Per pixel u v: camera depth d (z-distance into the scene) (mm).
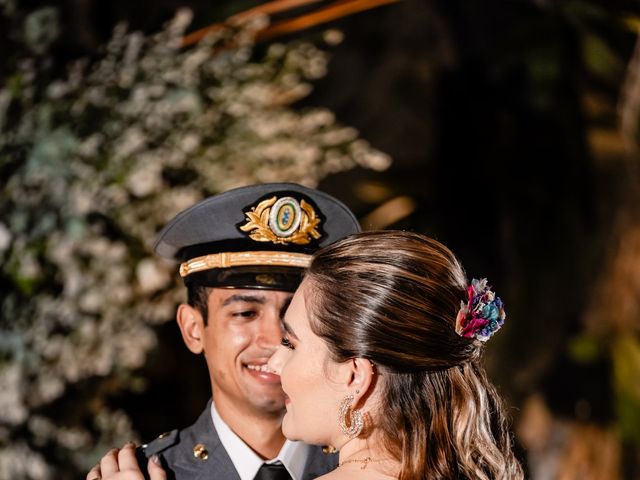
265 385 2090
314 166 3879
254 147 3795
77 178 3662
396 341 1666
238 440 2113
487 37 5668
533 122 5789
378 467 1687
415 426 1682
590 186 5711
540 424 5723
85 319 3646
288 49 4207
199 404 4918
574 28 5527
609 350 5707
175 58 3844
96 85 3779
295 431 1751
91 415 3969
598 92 5645
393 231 1766
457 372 1718
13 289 3705
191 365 4895
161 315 3717
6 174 3725
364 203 5453
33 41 3994
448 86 5770
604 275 5684
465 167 5801
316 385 1720
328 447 2166
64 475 3783
